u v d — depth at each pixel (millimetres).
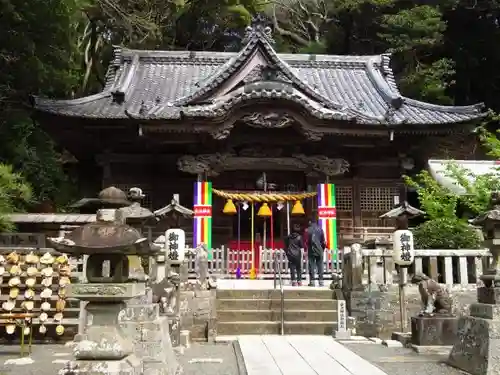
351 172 20391
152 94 21406
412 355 8875
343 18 32469
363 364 7922
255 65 18969
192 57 24203
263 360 8273
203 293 10867
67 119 18078
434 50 30094
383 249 11773
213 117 17422
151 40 28281
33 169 17453
